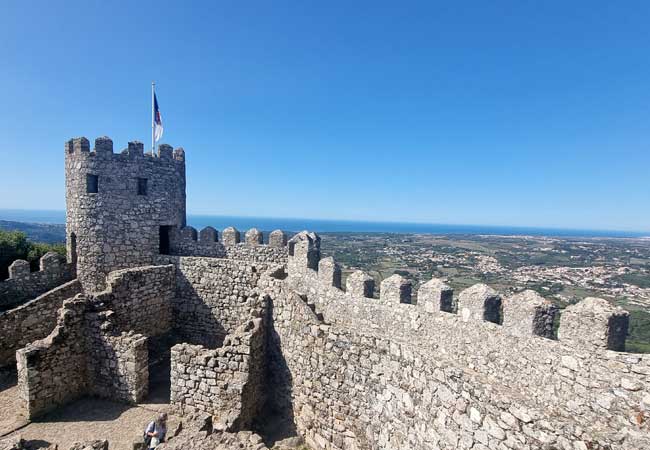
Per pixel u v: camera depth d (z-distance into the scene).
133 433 10.89
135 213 18.56
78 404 12.43
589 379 6.87
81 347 12.88
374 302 12.59
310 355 11.41
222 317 16.86
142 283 15.80
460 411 7.02
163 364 15.49
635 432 5.91
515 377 8.30
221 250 19.41
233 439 9.48
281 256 18.02
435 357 8.03
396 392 8.91
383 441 9.23
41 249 25.44
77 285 17.44
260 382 12.41
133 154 18.38
